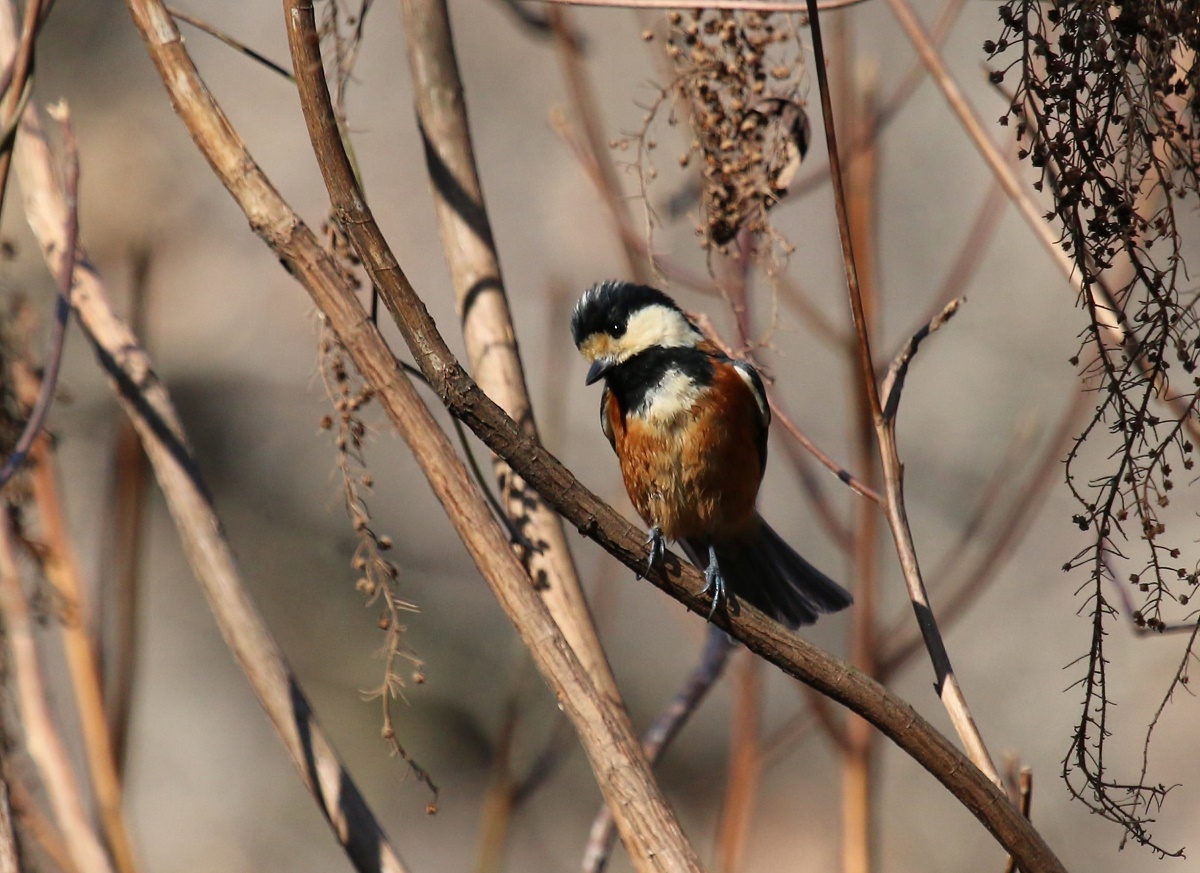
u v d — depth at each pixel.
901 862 18.86
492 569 4.98
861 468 8.61
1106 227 5.01
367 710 20.09
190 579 20.69
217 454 20.61
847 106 8.77
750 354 8.29
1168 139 4.95
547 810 19.89
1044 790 18.22
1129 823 5.04
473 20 20.80
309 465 20.94
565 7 9.48
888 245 20.41
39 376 7.20
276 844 19.27
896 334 20.00
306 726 6.46
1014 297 20.28
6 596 5.90
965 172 20.33
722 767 20.42
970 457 19.52
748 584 8.96
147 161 19.55
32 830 7.05
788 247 6.90
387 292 4.80
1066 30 4.96
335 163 4.72
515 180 19.81
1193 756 17.73
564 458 19.12
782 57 7.88
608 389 8.81
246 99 20.02
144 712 19.75
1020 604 19.47
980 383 19.94
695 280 9.61
